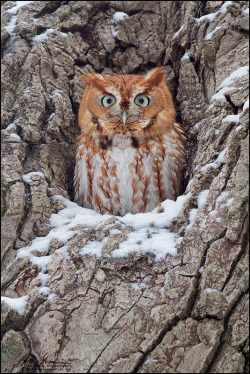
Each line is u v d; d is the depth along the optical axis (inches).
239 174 260.5
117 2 445.7
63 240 292.8
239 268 248.7
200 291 247.6
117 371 241.0
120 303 255.8
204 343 238.5
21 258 289.0
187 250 261.6
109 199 377.1
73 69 414.9
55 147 372.8
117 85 370.9
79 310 258.8
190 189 306.7
